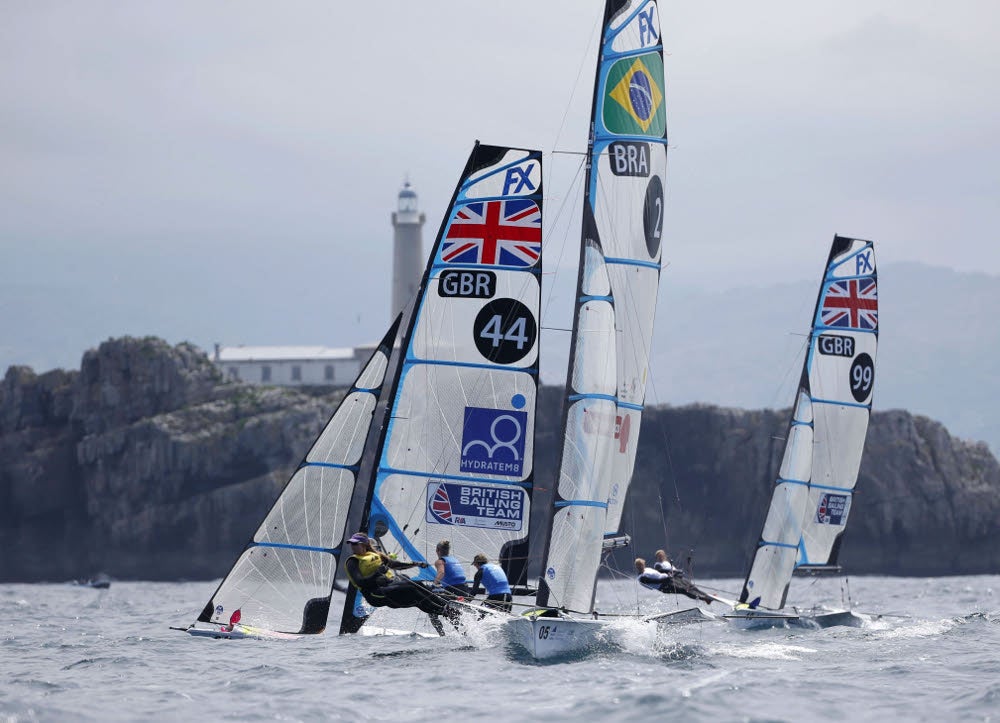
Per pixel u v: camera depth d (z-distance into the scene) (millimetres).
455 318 101562
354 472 99938
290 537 99625
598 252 95500
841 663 92500
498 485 100750
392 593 92562
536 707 70250
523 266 101188
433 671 82438
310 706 70500
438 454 101188
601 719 67375
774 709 70438
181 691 75625
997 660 93562
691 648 97562
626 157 102375
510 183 101500
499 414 101000
